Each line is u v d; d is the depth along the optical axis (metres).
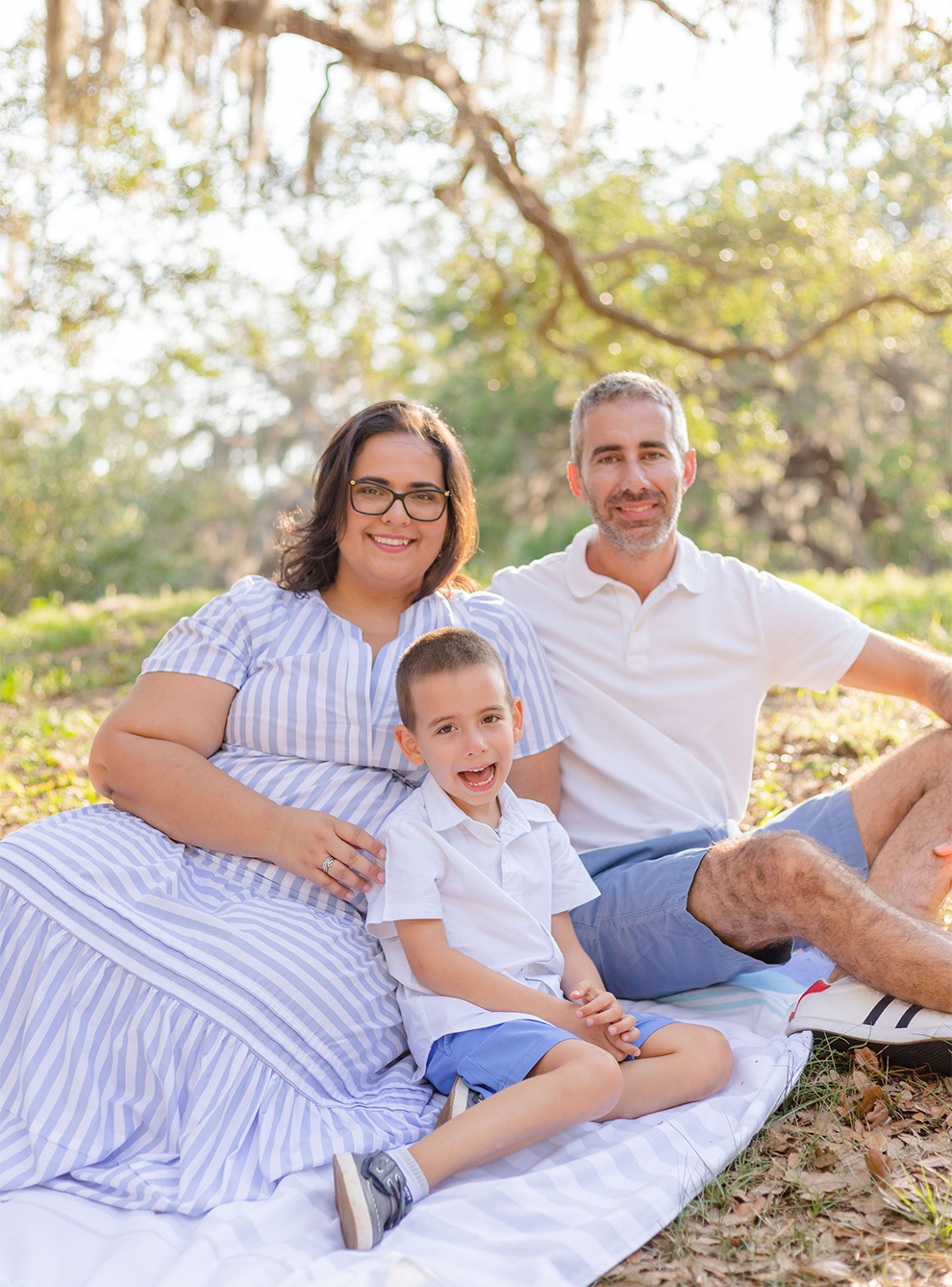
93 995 2.21
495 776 2.54
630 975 2.80
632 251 11.44
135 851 2.43
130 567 24.14
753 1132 2.18
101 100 6.76
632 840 2.96
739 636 3.06
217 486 26.77
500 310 12.52
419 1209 1.96
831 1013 2.47
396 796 2.65
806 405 20.97
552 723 2.92
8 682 6.77
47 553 22.19
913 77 7.24
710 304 12.05
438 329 20.09
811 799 3.02
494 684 2.54
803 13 5.45
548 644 3.14
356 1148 2.11
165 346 12.02
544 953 2.47
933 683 2.96
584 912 2.80
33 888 2.29
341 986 2.33
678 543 3.13
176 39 6.08
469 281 12.91
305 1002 2.26
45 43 5.97
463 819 2.50
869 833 2.88
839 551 24.94
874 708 4.92
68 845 2.37
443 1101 2.37
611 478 3.00
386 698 2.69
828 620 3.06
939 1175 2.06
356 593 2.88
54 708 6.32
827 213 11.03
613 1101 2.18
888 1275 1.79
